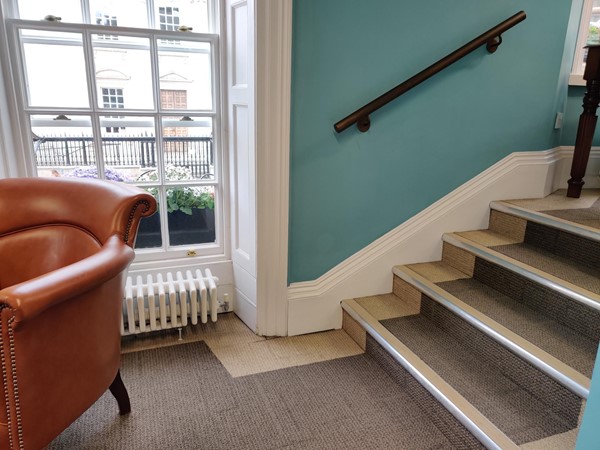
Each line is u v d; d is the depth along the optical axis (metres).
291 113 1.85
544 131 2.40
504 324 1.63
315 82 1.86
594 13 2.61
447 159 2.21
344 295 2.16
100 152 2.00
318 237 2.06
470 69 2.12
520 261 1.87
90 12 1.87
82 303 1.18
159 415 1.56
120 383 1.52
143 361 1.88
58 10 1.82
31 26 1.78
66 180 1.58
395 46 1.95
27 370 1.05
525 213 2.13
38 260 1.49
